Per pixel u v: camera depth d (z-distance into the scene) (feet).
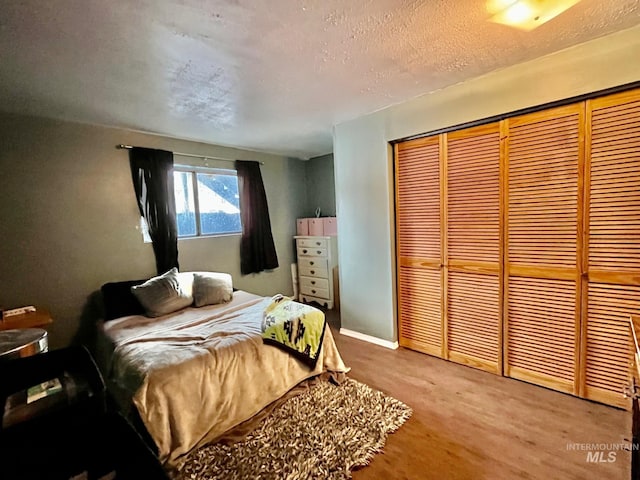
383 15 4.47
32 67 5.63
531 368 7.06
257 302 9.51
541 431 5.63
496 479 4.68
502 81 6.66
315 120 9.60
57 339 8.74
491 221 7.34
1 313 6.85
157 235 10.30
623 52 5.32
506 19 4.72
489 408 6.33
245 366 6.18
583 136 5.98
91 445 2.68
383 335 9.62
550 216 6.49
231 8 4.17
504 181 7.04
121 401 5.75
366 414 6.16
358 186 9.75
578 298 6.28
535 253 6.75
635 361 3.62
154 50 5.23
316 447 5.34
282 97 7.58
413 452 5.26
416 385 7.27
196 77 6.30
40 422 2.56
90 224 9.18
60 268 8.73
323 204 15.40
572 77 5.84
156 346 6.23
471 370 7.89
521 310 7.07
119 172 9.69
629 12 4.68
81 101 7.33
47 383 3.28
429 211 8.46
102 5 4.00
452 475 4.78
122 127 9.57
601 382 6.18
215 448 5.41
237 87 6.86
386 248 9.22
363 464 5.02
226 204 12.89
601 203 5.89
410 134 8.32
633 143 5.51
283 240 14.89
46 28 4.48
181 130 10.10
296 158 15.39
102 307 9.33
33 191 8.27
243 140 11.71
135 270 10.05
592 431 5.56
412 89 7.50
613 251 5.84
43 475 2.44
